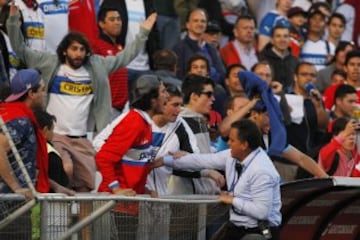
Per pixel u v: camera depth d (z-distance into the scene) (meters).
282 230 35.91
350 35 56.66
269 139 37.59
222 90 42.81
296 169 39.19
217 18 51.25
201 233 32.44
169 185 34.25
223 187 35.06
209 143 34.59
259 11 52.50
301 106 43.09
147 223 31.16
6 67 37.78
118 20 41.88
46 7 40.44
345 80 48.66
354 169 39.84
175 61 43.12
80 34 36.31
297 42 51.62
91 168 35.50
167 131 33.31
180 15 48.97
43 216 28.75
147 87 32.59
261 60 48.50
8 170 29.14
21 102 31.70
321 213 36.25
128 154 32.47
